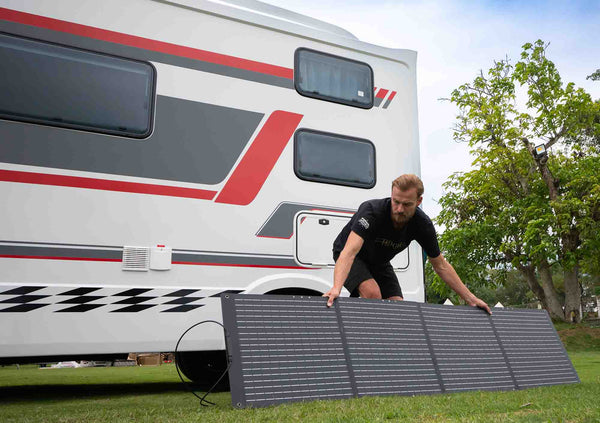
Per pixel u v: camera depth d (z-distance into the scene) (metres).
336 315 3.02
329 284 4.53
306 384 2.71
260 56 4.58
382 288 3.90
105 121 3.84
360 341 3.02
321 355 2.84
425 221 3.55
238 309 2.71
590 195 16.36
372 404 2.54
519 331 3.91
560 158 19.84
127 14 4.08
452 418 2.19
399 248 3.65
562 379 3.86
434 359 3.26
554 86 19.27
